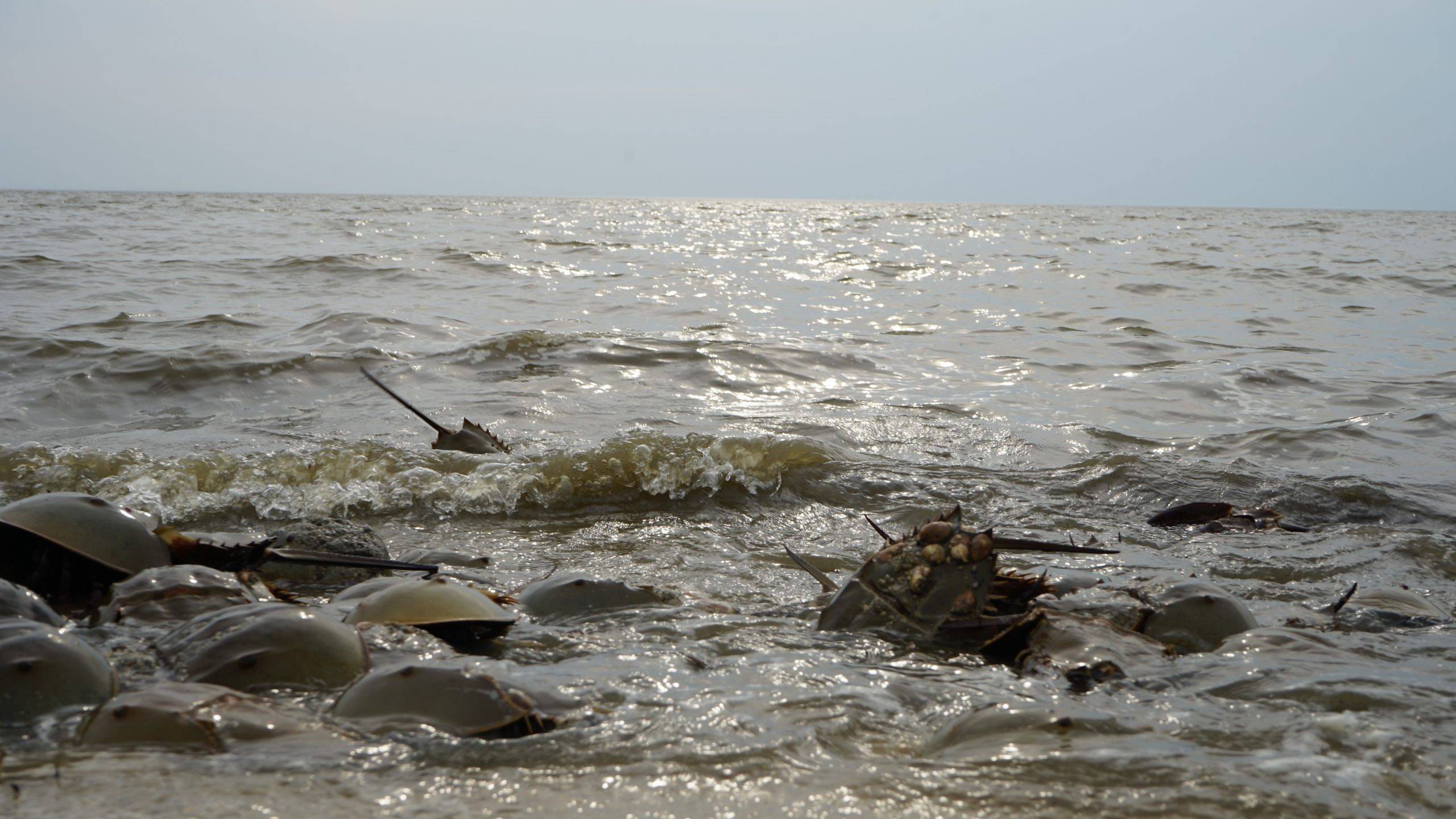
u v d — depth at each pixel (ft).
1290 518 19.11
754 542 17.33
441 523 18.15
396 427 24.31
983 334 42.91
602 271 65.31
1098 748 7.97
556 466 20.24
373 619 10.91
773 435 22.82
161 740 7.77
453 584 11.59
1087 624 11.05
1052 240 116.47
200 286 50.31
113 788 7.02
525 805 6.97
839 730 8.63
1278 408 28.99
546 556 16.17
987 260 82.53
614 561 15.89
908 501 19.79
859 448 23.45
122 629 10.80
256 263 60.23
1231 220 224.33
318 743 7.83
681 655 10.77
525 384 29.81
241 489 19.10
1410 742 8.38
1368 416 27.32
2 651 8.89
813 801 7.10
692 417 26.02
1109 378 33.27
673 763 7.70
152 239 79.92
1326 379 33.27
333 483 19.47
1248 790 7.30
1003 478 21.21
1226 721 8.87
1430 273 72.69
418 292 51.60
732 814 6.89
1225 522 18.26
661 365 32.83
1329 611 12.77
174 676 9.46
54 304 42.42
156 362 29.35
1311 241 121.49
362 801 6.95
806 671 10.27
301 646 9.62
